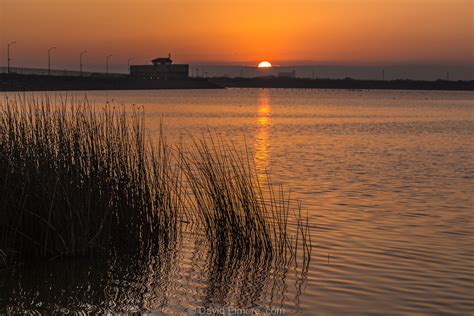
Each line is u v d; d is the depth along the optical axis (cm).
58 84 17125
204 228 1523
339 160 3216
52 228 1259
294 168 2836
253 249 1373
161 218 1439
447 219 1733
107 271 1223
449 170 2844
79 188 1301
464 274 1232
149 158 2222
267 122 6825
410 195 2130
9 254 1245
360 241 1465
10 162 1251
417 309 1056
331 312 1044
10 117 1292
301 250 1384
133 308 1051
